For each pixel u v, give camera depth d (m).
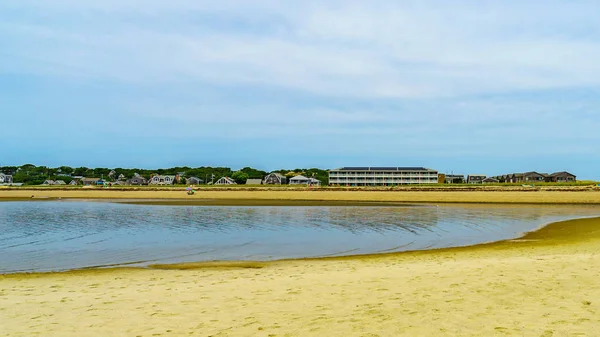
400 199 70.06
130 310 8.87
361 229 29.56
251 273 14.29
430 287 10.22
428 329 6.89
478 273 11.89
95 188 115.00
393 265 15.09
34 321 8.16
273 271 14.68
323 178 183.75
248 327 7.43
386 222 34.41
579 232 26.98
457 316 7.58
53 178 192.00
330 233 27.36
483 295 9.16
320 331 7.02
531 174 144.38
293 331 7.09
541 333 6.51
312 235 26.38
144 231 28.66
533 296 8.94
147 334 7.20
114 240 24.38
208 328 7.45
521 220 35.97
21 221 36.06
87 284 12.68
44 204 62.94
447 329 6.86
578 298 8.66
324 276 12.62
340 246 21.92
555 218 37.88
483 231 28.12
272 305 8.98
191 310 8.73
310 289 10.54
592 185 111.25
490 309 8.00
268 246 22.02
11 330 7.58
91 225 32.69
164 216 40.75
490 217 38.88
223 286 11.46
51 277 14.16
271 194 84.75
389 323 7.30
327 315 8.00
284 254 19.53
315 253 19.77
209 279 13.05
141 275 14.35
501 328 6.81
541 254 17.17
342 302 9.01
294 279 12.27
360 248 21.22
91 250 20.84
